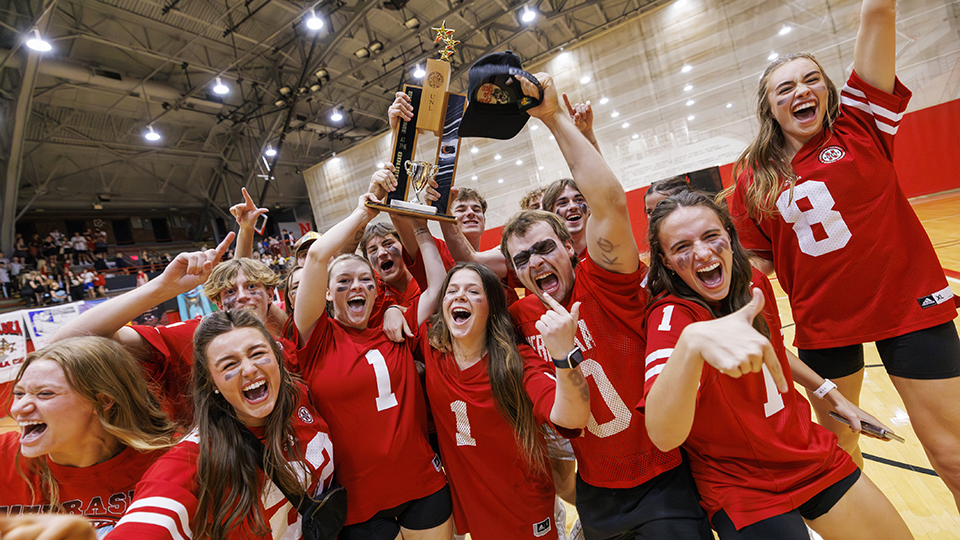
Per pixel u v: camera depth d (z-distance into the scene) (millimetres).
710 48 13992
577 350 1337
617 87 15359
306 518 1547
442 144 2053
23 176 16188
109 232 20891
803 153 1782
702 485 1442
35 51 10562
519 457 1690
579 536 2127
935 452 1607
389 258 2686
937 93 12367
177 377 1995
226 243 1788
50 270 16000
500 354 1672
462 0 13602
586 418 1363
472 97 1490
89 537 843
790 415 1373
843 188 1675
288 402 1609
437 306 1914
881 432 1507
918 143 12695
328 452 1696
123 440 1473
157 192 20328
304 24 14297
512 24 15992
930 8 12258
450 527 1827
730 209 2133
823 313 1766
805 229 1760
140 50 12859
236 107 17453
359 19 14141
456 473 1781
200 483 1401
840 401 1591
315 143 23078
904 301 1614
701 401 1357
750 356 965
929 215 9922
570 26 16938
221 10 13117
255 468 1510
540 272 1720
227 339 1485
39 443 1372
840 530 1310
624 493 1513
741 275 1440
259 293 2410
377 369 1811
